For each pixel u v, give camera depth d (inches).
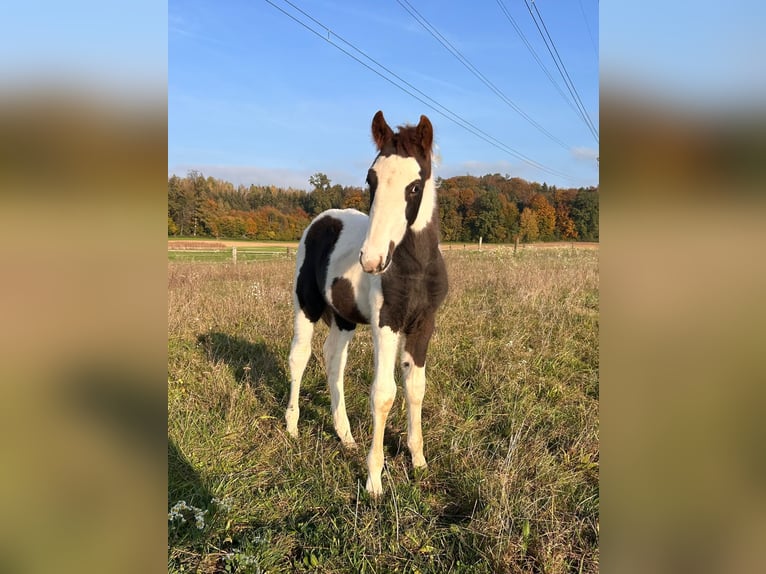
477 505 97.7
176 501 97.7
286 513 98.1
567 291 289.4
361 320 130.3
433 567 82.4
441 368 164.1
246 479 107.4
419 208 99.9
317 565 83.3
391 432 131.7
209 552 86.7
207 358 178.1
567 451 116.7
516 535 86.7
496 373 157.8
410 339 112.7
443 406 135.5
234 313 236.5
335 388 132.6
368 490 104.3
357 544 86.7
